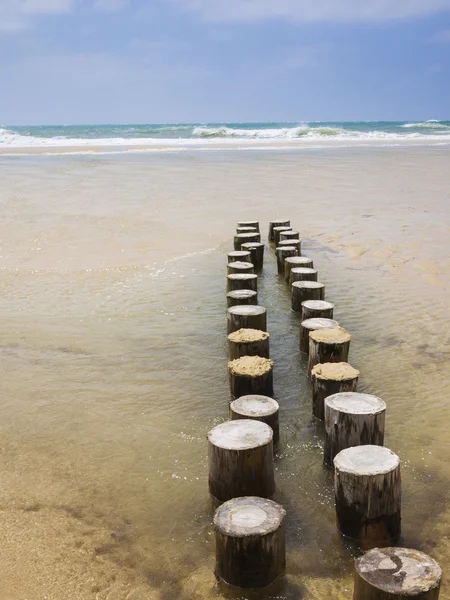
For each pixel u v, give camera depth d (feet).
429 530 12.65
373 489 11.89
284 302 28.84
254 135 202.39
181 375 20.71
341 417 14.33
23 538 12.48
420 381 19.85
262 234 43.42
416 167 79.87
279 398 18.97
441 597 10.77
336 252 37.35
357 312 26.66
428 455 15.47
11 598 10.85
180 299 29.12
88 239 41.78
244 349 19.67
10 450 16.10
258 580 10.92
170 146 139.54
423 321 25.38
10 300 29.40
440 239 39.50
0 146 144.36
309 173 73.97
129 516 13.24
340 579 11.32
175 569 11.61
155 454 15.79
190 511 13.37
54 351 23.07
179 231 44.01
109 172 77.56
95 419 17.76
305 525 12.89
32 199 56.49
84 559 11.89
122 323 25.99
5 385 20.20
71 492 14.15
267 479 13.32
